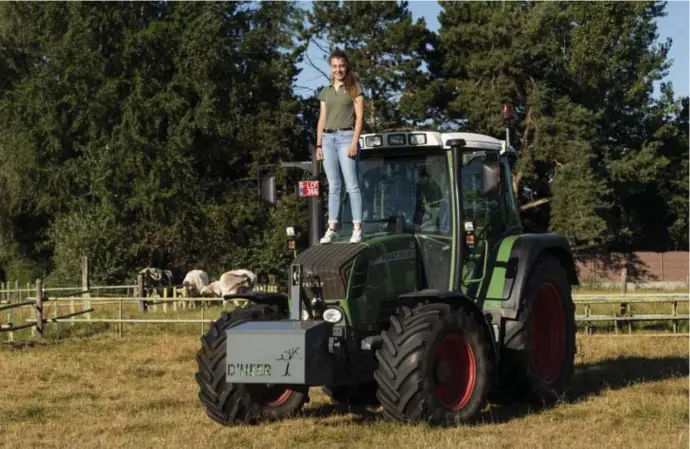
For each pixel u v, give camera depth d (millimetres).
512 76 46438
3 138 42938
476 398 8883
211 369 9016
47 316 21688
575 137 46562
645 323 18672
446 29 48438
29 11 45125
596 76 49594
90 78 42219
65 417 9797
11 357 15070
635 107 52250
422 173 9766
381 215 9781
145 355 15188
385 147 9727
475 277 10023
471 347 8914
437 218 9617
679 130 55406
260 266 39062
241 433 8648
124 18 43344
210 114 42219
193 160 42375
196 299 19703
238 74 45000
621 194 51125
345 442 8133
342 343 8633
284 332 8219
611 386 11336
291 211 38344
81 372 13320
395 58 47406
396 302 9234
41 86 41594
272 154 44844
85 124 42625
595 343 15625
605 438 8250
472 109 45750
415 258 9523
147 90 41969
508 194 10906
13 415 9945
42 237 45594
